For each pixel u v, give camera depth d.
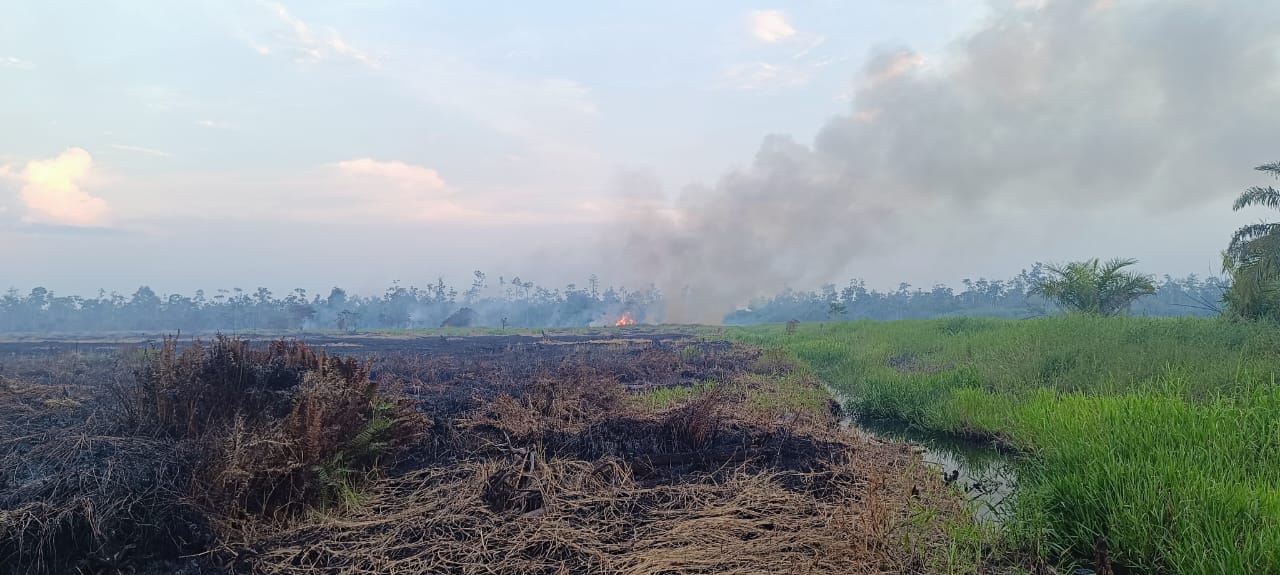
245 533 4.84
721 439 7.48
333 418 6.11
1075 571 4.55
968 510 5.34
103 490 4.83
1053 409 7.98
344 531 5.08
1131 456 5.53
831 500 5.79
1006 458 7.78
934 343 17.28
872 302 84.75
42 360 13.83
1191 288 68.31
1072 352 11.70
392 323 74.75
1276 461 5.51
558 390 9.55
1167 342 11.67
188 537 4.85
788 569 4.34
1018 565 4.57
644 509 5.59
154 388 6.59
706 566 4.42
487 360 17.41
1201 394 8.35
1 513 4.43
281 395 6.80
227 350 7.35
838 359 16.70
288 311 63.25
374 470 6.22
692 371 15.00
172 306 72.31
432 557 4.66
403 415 7.30
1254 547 4.01
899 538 4.72
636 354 18.91
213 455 5.31
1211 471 5.18
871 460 6.72
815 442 7.39
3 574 4.21
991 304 76.38
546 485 5.97
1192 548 4.15
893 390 11.02
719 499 5.75
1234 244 15.70
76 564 4.38
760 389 11.87
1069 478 5.47
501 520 5.28
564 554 4.72
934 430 9.51
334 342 28.83
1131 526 4.62
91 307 70.62
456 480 6.26
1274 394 7.11
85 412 7.43
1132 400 7.21
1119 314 20.72
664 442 7.36
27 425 6.75
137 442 5.83
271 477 5.24
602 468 6.55
